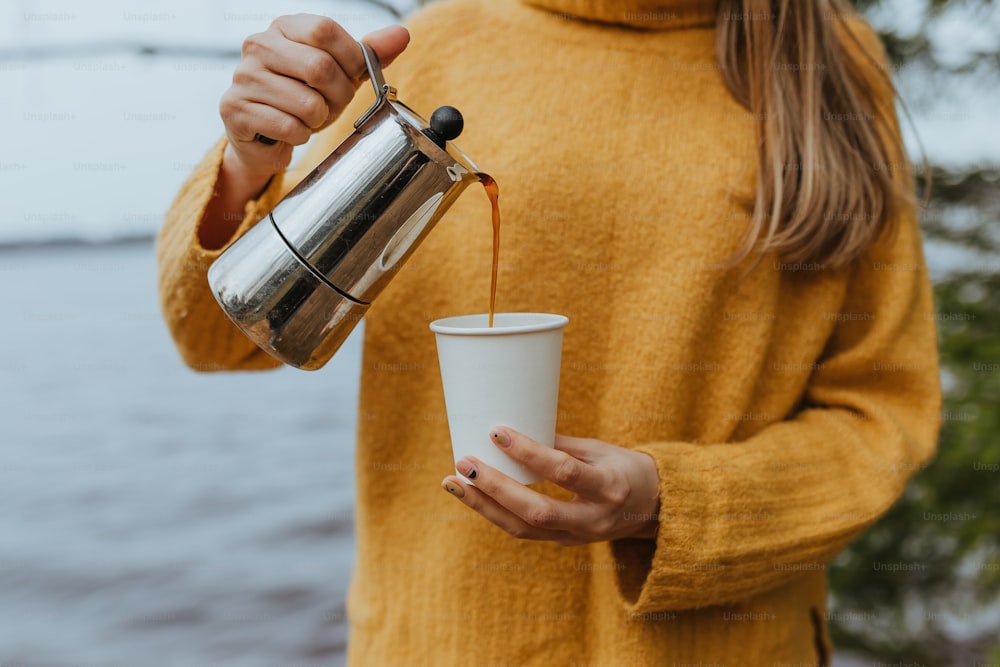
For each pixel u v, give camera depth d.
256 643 3.29
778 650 1.12
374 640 1.14
